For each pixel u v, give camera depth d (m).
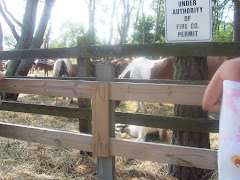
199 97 1.87
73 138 2.29
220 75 1.53
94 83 2.13
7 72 6.88
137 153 2.07
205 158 1.88
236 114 1.44
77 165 3.17
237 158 1.45
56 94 2.33
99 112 2.14
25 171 2.93
